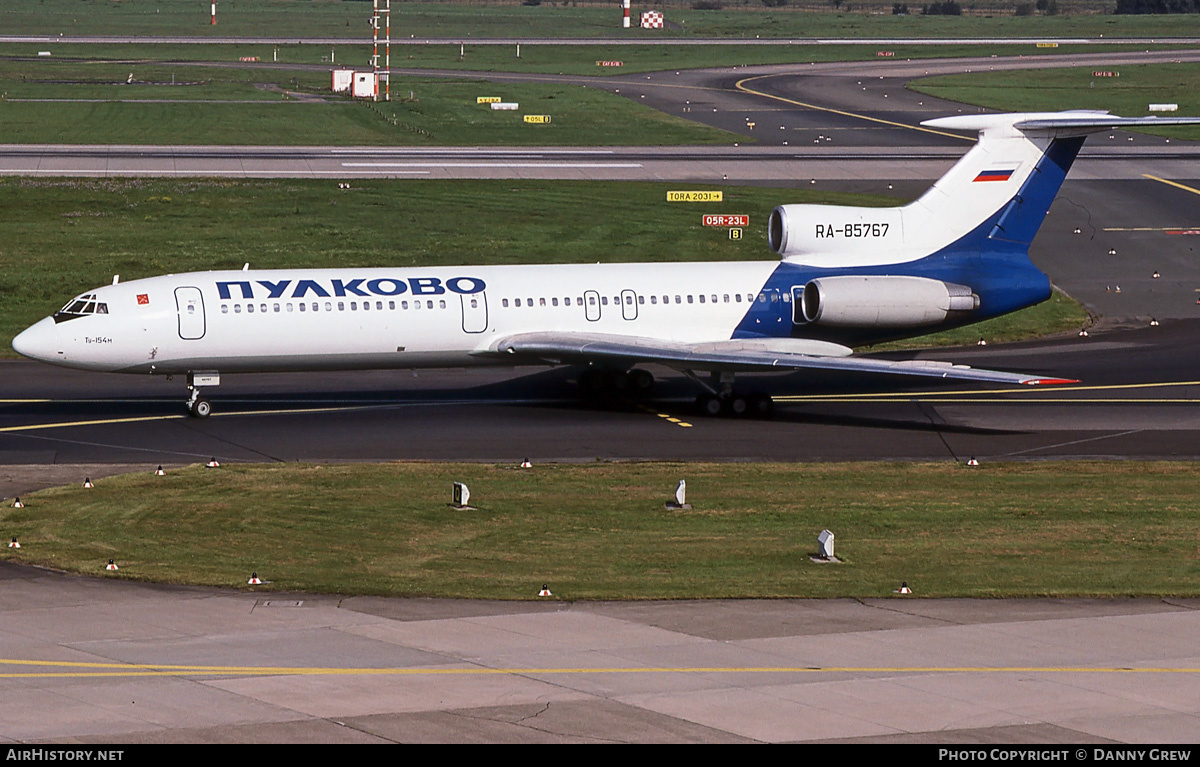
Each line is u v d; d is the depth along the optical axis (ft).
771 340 622.13
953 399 644.27
